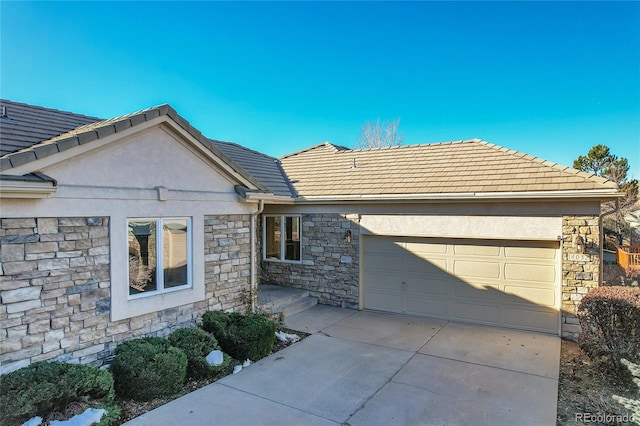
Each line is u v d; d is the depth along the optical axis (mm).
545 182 9695
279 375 7254
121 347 6562
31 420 4805
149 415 5707
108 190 6762
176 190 8016
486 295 10680
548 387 6781
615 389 6734
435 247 11344
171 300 7906
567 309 9562
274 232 14023
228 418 5660
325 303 12969
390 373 7395
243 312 9719
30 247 5777
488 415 5801
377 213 11945
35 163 5703
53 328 6031
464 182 10852
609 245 26750
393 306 11961
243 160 14742
